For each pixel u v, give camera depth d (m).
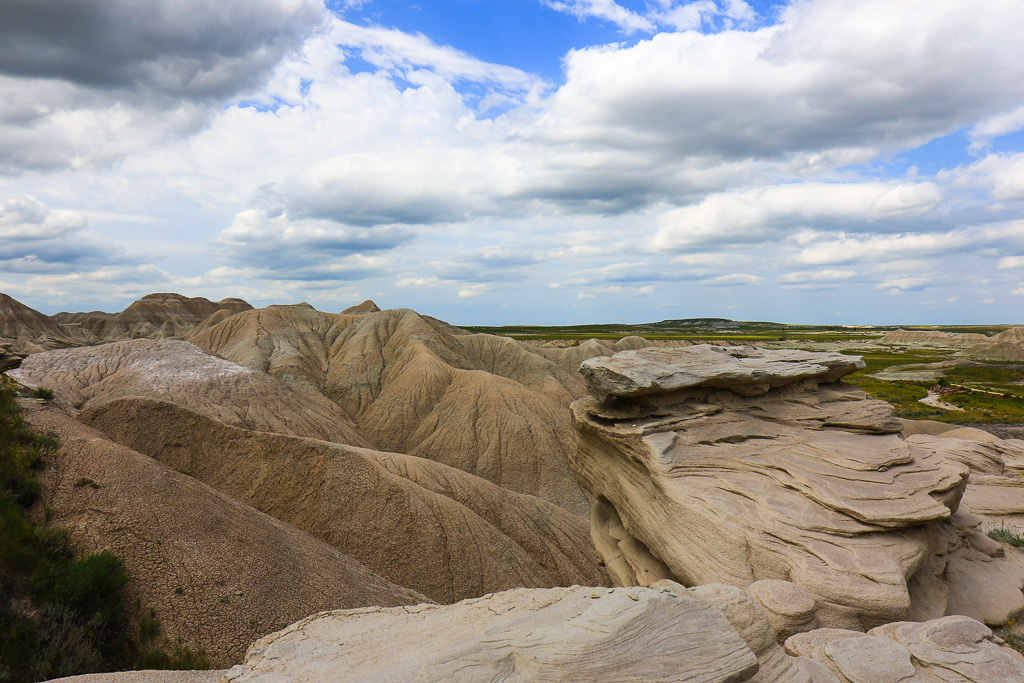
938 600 10.94
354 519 27.88
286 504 28.61
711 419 15.41
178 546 18.08
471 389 71.25
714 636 6.32
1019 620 10.92
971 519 14.57
